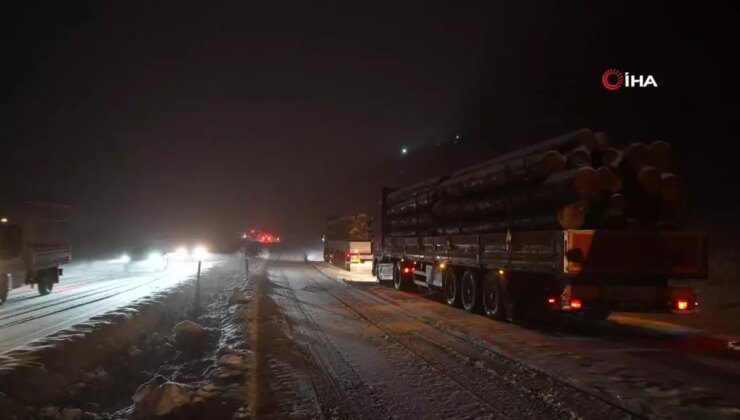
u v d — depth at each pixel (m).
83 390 9.66
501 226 15.38
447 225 19.31
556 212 12.65
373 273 28.77
